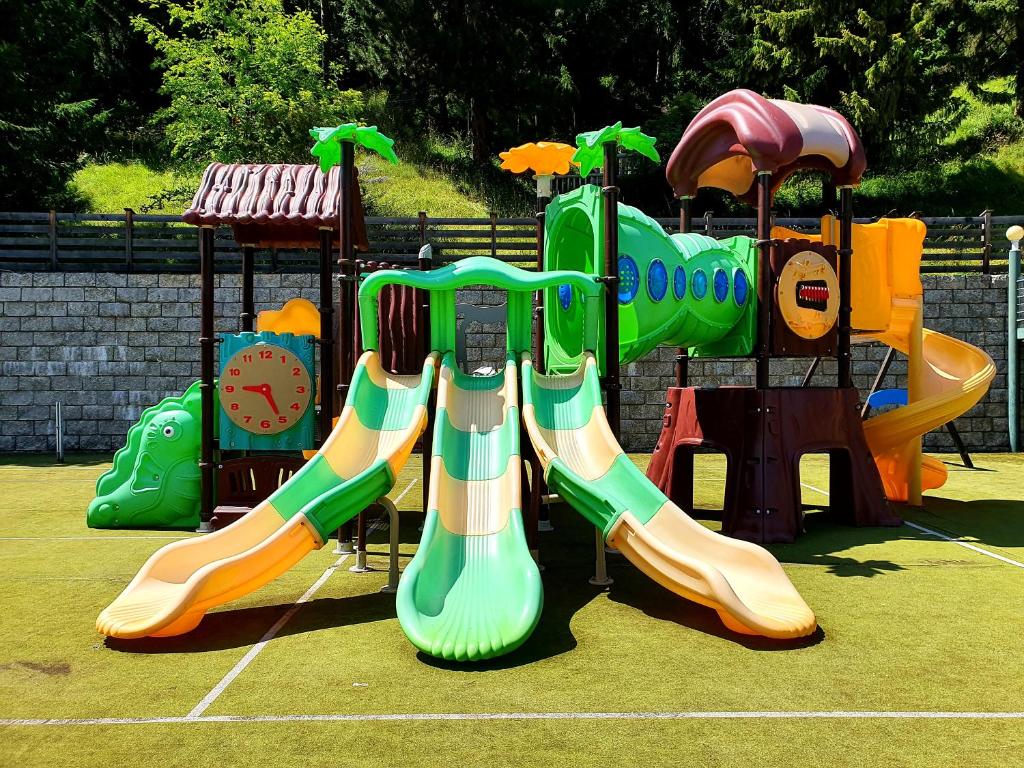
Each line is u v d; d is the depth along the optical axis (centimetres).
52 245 1516
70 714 338
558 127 2706
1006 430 1416
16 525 794
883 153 2347
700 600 454
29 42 2131
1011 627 456
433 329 646
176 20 2881
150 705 347
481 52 2388
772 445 720
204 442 766
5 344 1389
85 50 2269
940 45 2447
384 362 714
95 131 2258
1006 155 2741
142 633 428
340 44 2862
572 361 755
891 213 1554
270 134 2159
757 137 722
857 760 292
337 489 505
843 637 439
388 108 2867
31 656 413
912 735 313
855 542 700
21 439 1389
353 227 724
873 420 878
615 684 369
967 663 397
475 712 337
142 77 2959
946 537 721
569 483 520
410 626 407
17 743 309
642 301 700
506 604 437
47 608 503
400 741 309
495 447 567
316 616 487
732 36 2694
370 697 355
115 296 1398
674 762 290
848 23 2180
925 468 961
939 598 518
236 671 390
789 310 750
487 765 288
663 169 2495
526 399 584
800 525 729
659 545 472
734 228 1655
